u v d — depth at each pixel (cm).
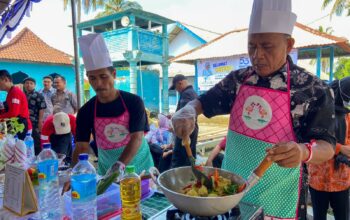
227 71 862
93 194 102
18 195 108
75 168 107
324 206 214
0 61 991
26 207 108
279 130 117
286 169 117
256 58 113
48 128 326
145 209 117
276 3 106
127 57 879
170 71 1512
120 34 906
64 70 1146
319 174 209
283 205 119
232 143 132
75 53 329
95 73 159
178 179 114
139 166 187
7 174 113
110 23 985
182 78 385
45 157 129
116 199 115
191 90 384
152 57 952
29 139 196
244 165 126
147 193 135
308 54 953
